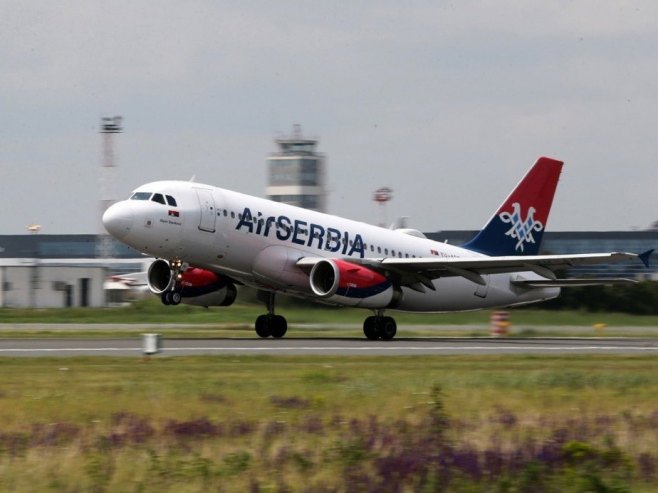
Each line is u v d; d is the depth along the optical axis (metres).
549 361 111.38
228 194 141.38
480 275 155.38
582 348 137.25
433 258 152.50
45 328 175.38
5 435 56.69
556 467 50.31
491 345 140.75
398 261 144.12
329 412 66.62
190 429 58.31
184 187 137.38
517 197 174.12
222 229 138.12
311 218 149.50
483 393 77.06
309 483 47.16
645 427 62.84
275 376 88.56
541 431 60.88
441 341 149.38
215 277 150.75
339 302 140.75
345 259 144.38
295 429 59.47
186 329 175.38
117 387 78.06
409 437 57.66
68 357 104.56
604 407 71.75
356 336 160.62
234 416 64.38
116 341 131.38
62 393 74.12
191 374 89.44
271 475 48.22
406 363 104.94
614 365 107.81
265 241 142.50
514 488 47.12
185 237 135.25
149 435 57.19
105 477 47.00
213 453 52.75
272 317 152.62
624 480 49.25
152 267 146.62
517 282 174.38
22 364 97.00
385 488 46.44
